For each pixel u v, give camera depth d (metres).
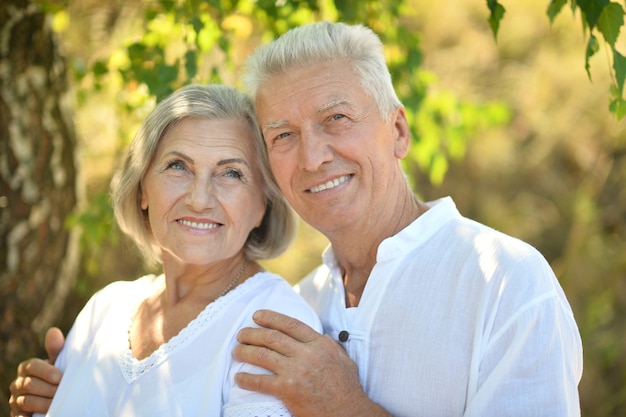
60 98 3.35
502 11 2.37
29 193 3.22
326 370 2.14
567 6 5.58
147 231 2.61
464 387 2.13
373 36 2.41
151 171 2.45
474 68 6.05
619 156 5.92
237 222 2.42
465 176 6.08
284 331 2.23
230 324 2.37
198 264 2.41
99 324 2.62
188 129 2.39
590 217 5.82
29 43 3.22
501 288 2.12
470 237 2.29
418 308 2.25
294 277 4.75
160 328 2.48
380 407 2.18
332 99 2.32
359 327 2.33
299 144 2.36
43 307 3.32
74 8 4.33
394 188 2.44
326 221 2.39
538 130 5.98
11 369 3.21
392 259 2.35
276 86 2.37
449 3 6.19
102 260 4.46
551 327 2.05
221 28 3.22
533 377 2.03
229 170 2.42
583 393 5.57
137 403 2.31
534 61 6.05
